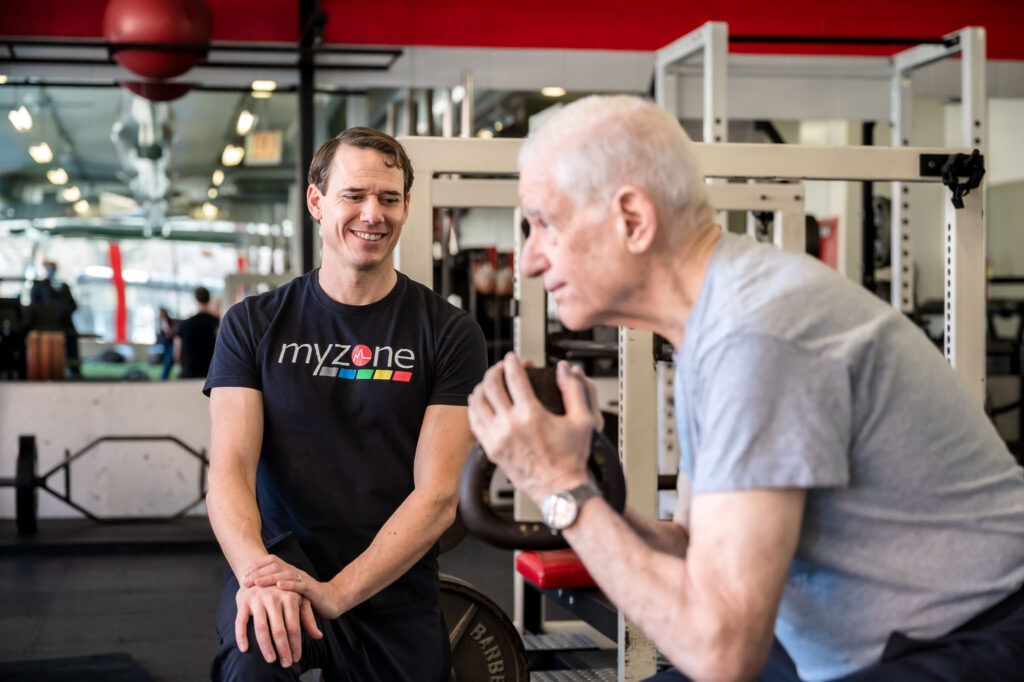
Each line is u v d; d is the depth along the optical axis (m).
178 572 5.23
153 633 4.22
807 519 1.18
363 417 2.01
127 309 6.75
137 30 5.27
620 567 1.13
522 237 3.64
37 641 4.09
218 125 6.54
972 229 2.60
